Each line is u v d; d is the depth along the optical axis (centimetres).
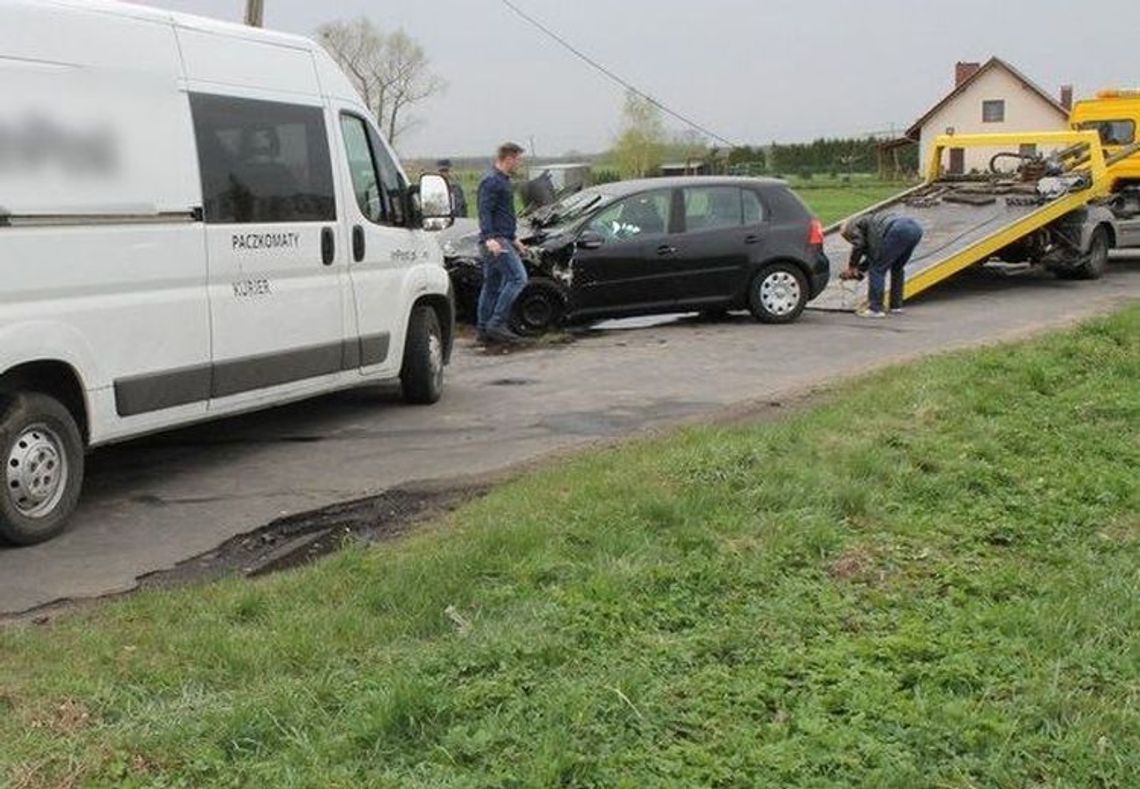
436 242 988
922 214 1805
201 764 360
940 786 343
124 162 654
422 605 486
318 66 834
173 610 501
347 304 848
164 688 419
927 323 1411
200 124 709
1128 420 798
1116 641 440
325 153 826
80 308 631
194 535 643
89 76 636
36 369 622
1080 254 1812
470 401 989
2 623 512
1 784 347
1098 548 555
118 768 358
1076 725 374
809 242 1421
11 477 610
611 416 913
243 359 747
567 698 390
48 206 610
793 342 1270
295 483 738
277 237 771
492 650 428
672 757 358
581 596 481
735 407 927
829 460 680
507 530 569
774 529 568
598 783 344
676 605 480
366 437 859
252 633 466
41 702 405
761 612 473
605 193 1411
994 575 513
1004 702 390
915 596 495
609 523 576
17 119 596
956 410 808
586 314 1355
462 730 371
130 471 770
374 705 386
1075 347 1048
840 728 373
